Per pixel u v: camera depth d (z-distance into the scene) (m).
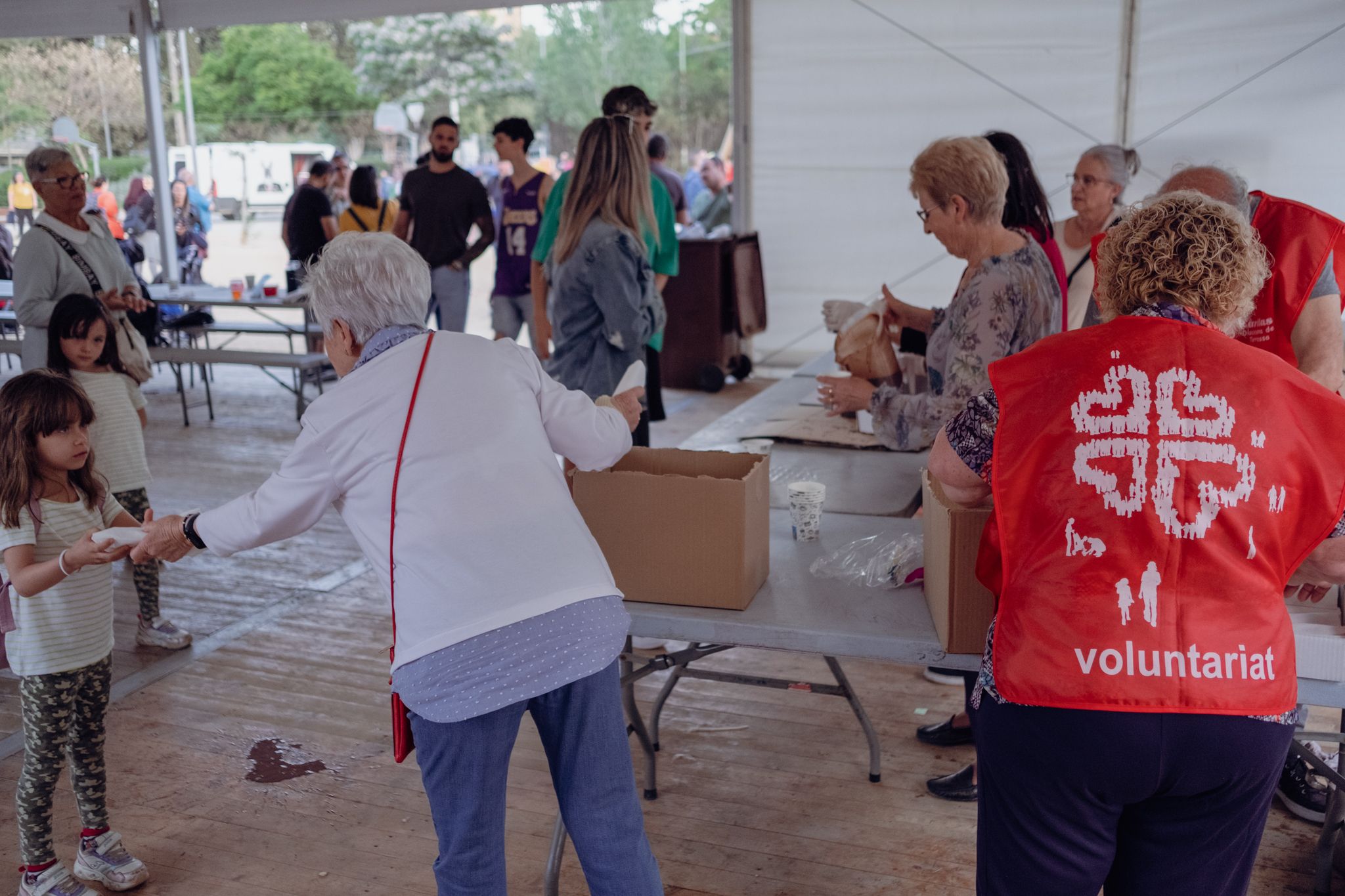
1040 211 2.74
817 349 7.38
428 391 1.60
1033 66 6.39
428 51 19.28
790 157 7.05
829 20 6.75
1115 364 1.34
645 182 3.33
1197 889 1.42
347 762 2.83
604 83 18.81
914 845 2.40
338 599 4.01
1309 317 2.21
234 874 2.35
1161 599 1.31
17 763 2.84
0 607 2.13
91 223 4.08
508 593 1.54
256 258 14.37
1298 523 1.34
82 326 3.14
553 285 3.42
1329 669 1.59
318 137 19.31
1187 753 1.31
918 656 1.79
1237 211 1.41
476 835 1.61
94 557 1.94
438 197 6.30
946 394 2.28
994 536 1.53
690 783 2.68
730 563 1.92
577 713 1.63
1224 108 6.08
